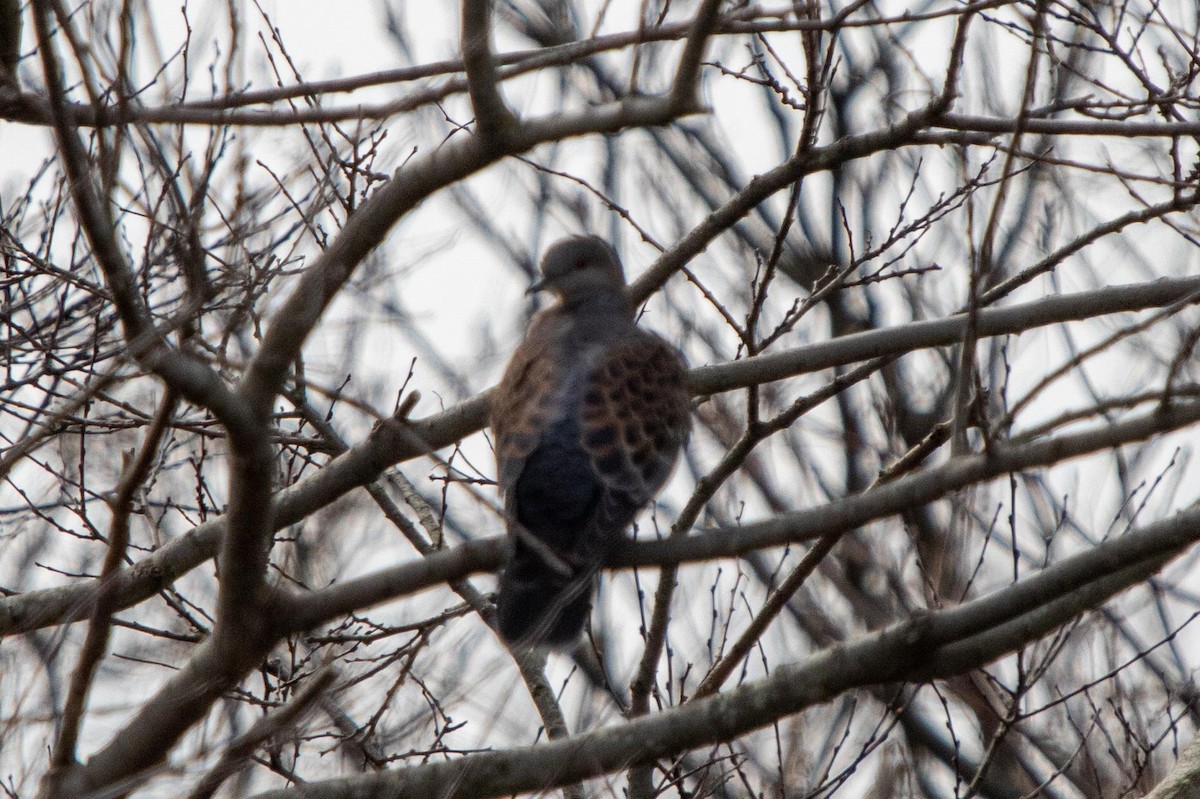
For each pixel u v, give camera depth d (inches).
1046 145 808.9
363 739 411.2
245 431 306.5
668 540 370.0
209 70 399.2
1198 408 325.7
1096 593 409.1
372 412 319.0
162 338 301.3
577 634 375.6
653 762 364.8
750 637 461.1
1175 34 482.6
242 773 437.1
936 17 449.4
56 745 324.5
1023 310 490.6
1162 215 474.3
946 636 334.6
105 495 479.8
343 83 476.7
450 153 320.5
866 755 452.1
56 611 429.4
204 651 330.6
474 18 310.3
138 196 377.1
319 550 697.0
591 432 403.5
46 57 286.7
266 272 374.3
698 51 309.3
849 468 894.4
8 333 486.0
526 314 829.2
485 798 346.6
